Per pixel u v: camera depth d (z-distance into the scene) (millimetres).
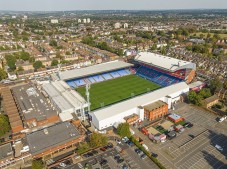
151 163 97938
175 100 159125
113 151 105250
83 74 197625
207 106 150750
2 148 104062
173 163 99312
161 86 191625
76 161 98562
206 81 191000
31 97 156000
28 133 115625
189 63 188250
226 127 127438
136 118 133000
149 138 118062
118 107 134375
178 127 124250
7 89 172375
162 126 129750
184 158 102500
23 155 100250
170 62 199125
